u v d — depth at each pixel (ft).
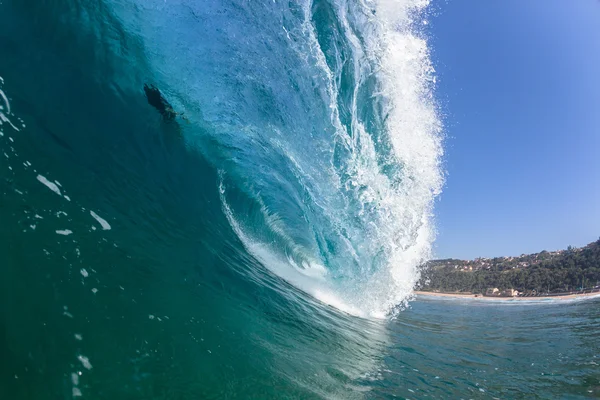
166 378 10.94
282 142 28.40
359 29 28.48
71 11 20.98
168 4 23.63
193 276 17.97
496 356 27.58
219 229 24.38
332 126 28.66
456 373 21.48
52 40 19.63
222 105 27.07
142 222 17.83
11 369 8.54
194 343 13.21
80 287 11.72
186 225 21.25
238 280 21.44
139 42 23.93
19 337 9.23
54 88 18.26
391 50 30.09
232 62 25.89
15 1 18.97
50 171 14.89
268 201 29.99
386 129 31.04
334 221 30.09
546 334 40.86
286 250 30.83
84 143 17.83
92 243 13.79
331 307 28.27
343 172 29.50
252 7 24.75
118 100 21.91
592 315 66.59
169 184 22.41
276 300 22.70
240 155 28.73
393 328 31.07
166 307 14.01
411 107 31.76
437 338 32.14
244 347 15.17
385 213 31.63
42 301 10.41
